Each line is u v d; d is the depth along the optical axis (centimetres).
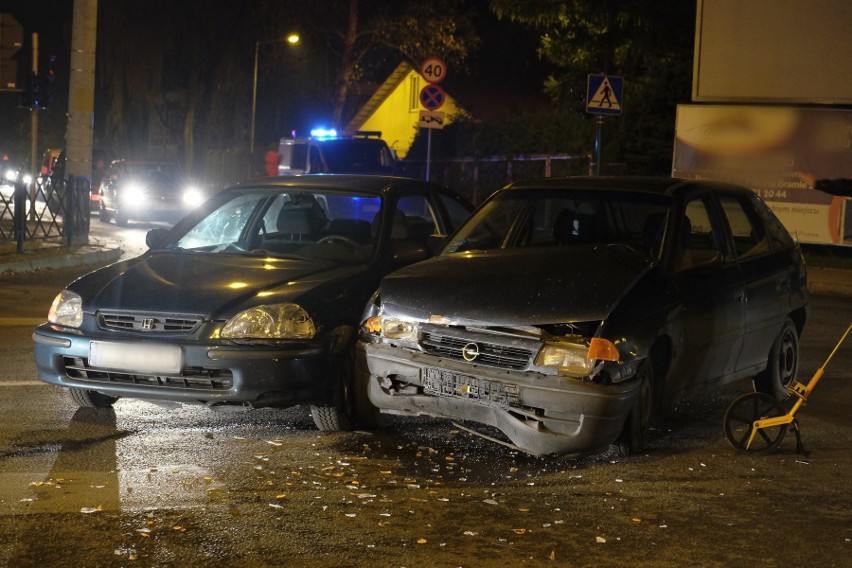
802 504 585
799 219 2180
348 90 4916
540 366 616
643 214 745
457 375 636
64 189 1923
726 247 771
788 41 2192
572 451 617
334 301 702
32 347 973
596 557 495
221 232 839
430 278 677
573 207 778
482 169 3312
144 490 570
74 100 1958
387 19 4406
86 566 464
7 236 1966
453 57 4528
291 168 2748
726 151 2230
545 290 642
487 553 494
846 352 1098
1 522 515
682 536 528
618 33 2609
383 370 667
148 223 2814
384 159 2680
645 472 635
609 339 614
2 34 2055
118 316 689
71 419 718
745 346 777
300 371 670
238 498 561
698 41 2262
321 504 555
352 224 798
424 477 611
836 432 752
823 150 2152
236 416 742
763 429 696
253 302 680
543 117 3022
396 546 498
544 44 2817
